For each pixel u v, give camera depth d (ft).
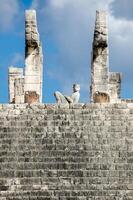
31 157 103.35
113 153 103.45
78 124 107.24
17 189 100.22
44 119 108.27
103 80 123.34
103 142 104.94
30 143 105.50
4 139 106.01
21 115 108.99
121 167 101.60
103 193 98.63
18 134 106.63
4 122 108.47
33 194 99.40
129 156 103.14
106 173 100.94
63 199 98.17
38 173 101.55
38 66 124.47
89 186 99.45
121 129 106.32
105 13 124.26
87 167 101.86
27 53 124.67
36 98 121.08
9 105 109.91
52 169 101.96
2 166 102.58
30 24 124.67
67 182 100.27
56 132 106.42
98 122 107.34
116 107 108.88
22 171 101.76
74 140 105.19
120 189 99.09
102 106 108.99
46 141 105.50
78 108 108.88
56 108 109.19
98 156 103.09
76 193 98.68
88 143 104.88
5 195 99.66
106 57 123.65
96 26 123.75
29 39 124.16
